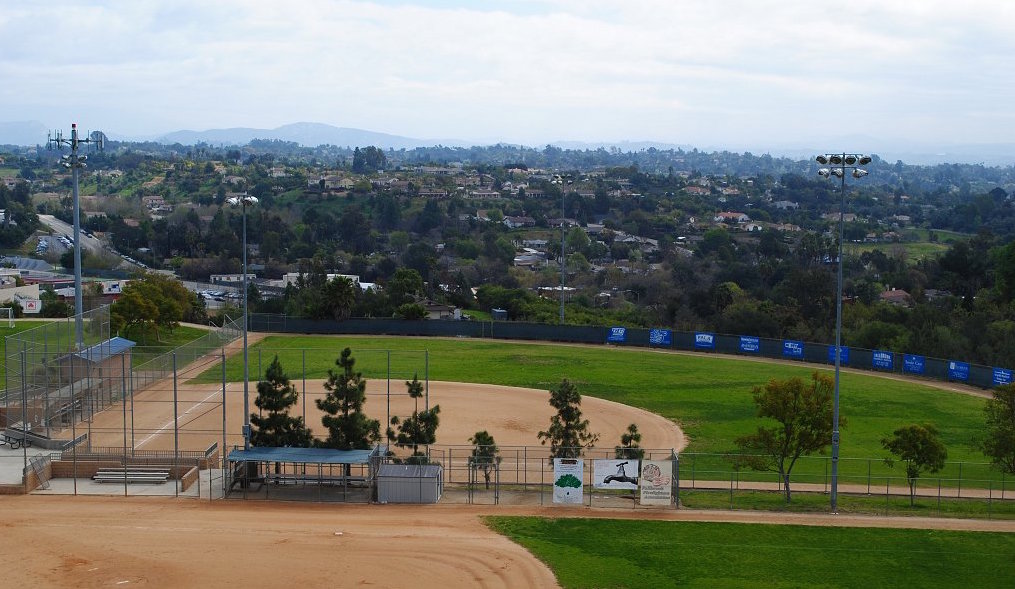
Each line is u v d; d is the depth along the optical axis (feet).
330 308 375.04
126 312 303.27
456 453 193.88
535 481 176.65
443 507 158.71
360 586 125.39
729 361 325.21
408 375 283.59
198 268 606.14
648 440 209.67
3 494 162.71
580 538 143.74
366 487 170.19
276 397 170.50
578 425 175.32
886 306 422.41
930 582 127.13
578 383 276.00
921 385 286.05
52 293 403.34
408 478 160.66
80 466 174.40
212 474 176.96
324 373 277.85
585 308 466.70
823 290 447.42
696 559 134.92
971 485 179.93
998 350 330.95
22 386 188.85
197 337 346.74
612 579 127.65
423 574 129.49
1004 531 148.66
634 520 152.35
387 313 414.41
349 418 169.48
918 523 152.56
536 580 127.34
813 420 164.14
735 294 468.75
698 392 265.54
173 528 146.92
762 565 132.77
